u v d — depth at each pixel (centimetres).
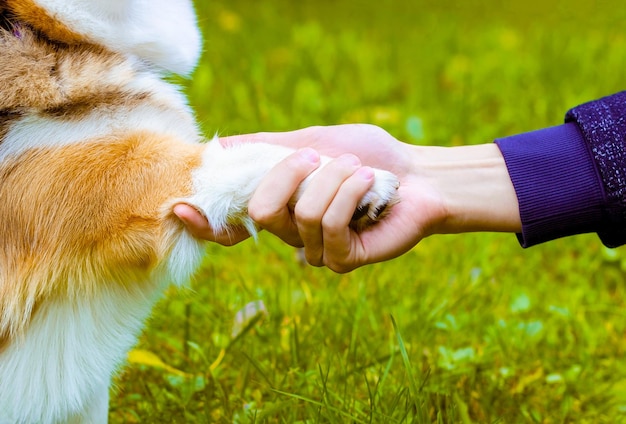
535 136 91
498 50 199
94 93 87
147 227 85
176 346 105
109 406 99
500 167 90
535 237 89
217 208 85
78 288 86
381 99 167
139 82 90
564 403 100
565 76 178
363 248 86
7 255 85
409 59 193
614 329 111
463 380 102
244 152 86
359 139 92
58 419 89
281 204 83
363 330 107
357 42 203
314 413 94
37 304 86
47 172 85
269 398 99
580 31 222
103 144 85
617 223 89
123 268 86
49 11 86
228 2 227
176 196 85
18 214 85
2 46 85
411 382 93
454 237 125
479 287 114
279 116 146
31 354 87
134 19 91
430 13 239
